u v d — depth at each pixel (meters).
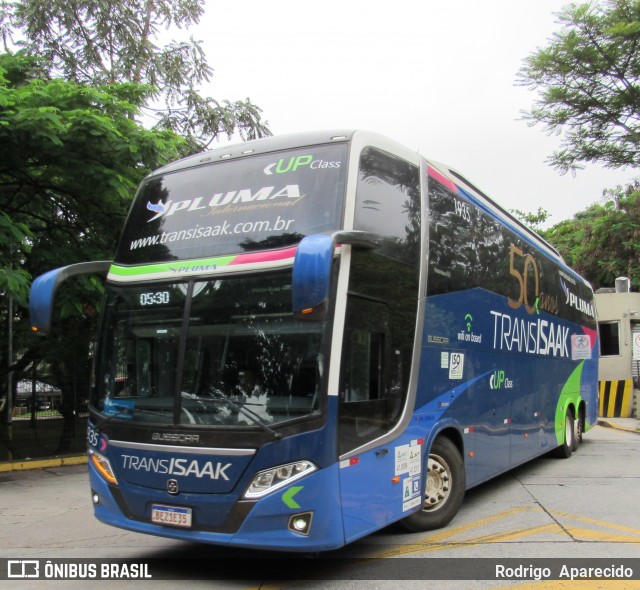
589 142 22.52
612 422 18.31
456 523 6.77
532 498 8.08
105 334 5.70
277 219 5.18
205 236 5.41
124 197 10.66
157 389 5.17
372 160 5.57
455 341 6.72
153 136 10.95
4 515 7.98
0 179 11.41
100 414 5.45
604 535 6.24
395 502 5.43
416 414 5.84
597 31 19.89
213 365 4.97
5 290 9.73
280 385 4.73
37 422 12.72
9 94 9.61
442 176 6.90
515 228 9.16
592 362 13.95
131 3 19.47
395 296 5.61
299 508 4.52
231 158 5.86
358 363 5.02
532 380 9.34
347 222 5.02
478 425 7.27
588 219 33.31
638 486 8.82
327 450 4.59
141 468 5.07
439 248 6.50
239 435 4.70
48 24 18.11
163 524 4.91
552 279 10.73
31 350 12.80
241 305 5.00
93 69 18.95
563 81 21.27
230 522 4.64
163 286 5.38
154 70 19.28
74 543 6.53
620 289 21.61
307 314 4.11
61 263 11.41
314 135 5.64
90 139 10.32
